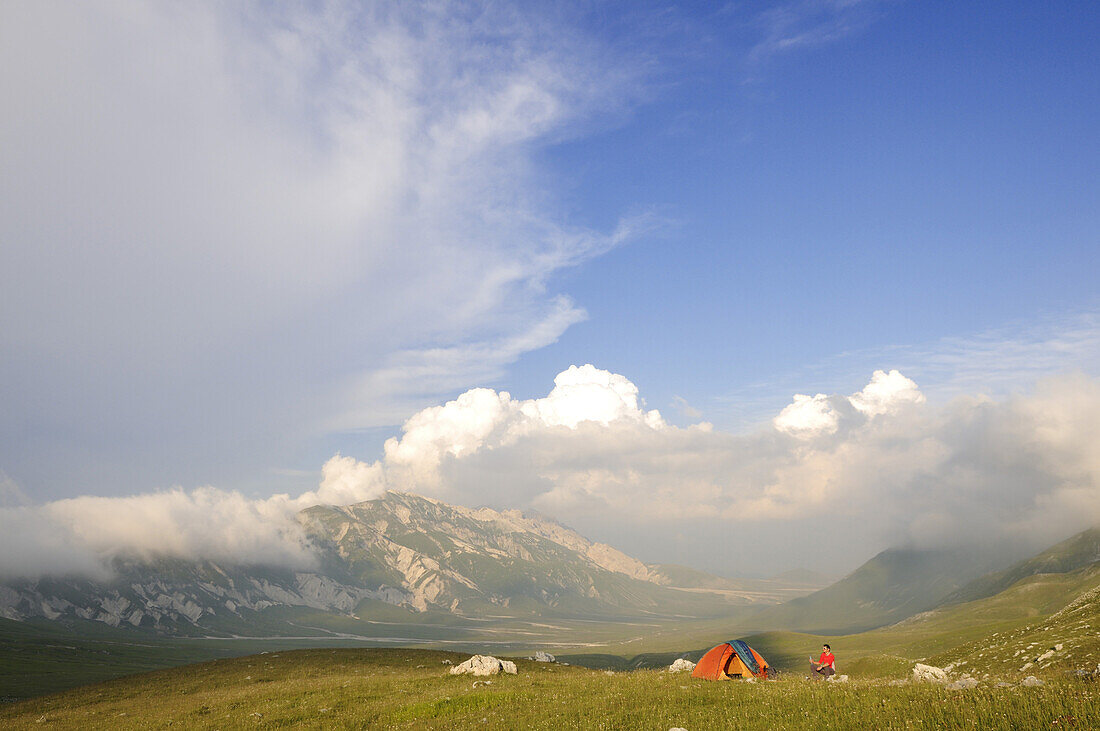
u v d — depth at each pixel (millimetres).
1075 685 18359
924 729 16359
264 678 69688
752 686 29859
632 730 22000
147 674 78625
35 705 60312
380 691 42781
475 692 36156
